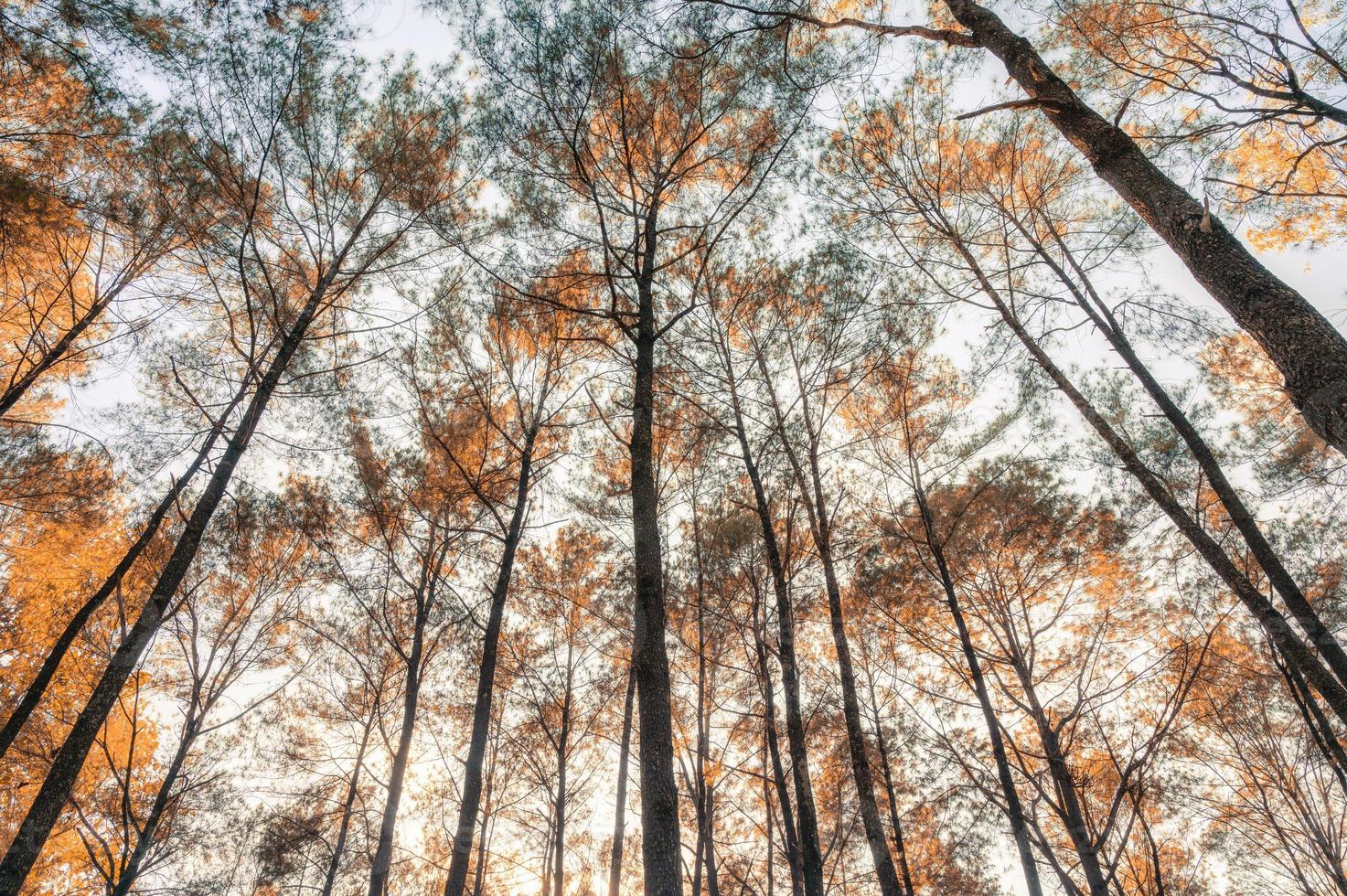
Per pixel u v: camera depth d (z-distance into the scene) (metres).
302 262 6.85
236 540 8.29
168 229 6.66
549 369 7.82
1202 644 6.50
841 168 7.01
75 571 7.74
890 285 7.18
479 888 8.63
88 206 6.09
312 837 8.91
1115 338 5.85
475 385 7.24
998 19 4.73
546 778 8.81
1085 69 5.74
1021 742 7.68
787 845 5.59
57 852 8.30
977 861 8.70
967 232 7.11
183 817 8.54
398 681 8.87
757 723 8.39
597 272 6.11
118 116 5.84
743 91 5.93
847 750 8.56
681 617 8.25
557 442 7.79
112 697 4.76
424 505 7.71
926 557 7.75
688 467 8.00
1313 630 4.47
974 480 8.09
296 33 5.63
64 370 7.36
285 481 8.08
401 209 7.09
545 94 5.43
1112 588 7.93
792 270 7.15
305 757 9.05
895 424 7.89
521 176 6.09
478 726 5.69
